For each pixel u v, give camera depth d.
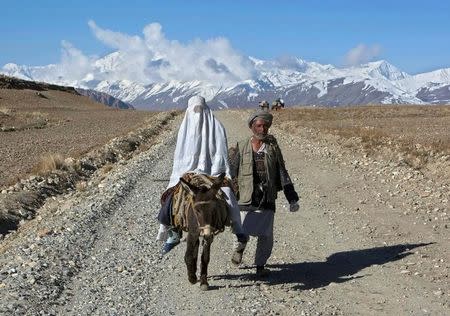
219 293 9.17
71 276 9.99
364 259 10.85
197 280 9.49
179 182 9.27
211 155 9.48
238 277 10.00
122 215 14.84
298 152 28.47
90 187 20.19
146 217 14.55
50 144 37.12
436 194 16.22
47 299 8.77
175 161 9.55
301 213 14.88
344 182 19.20
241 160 9.66
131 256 11.17
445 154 23.53
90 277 9.94
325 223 13.70
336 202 16.09
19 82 125.69
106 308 8.49
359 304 8.63
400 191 17.08
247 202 9.58
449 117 57.31
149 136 41.28
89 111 93.06
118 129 51.78
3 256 11.34
